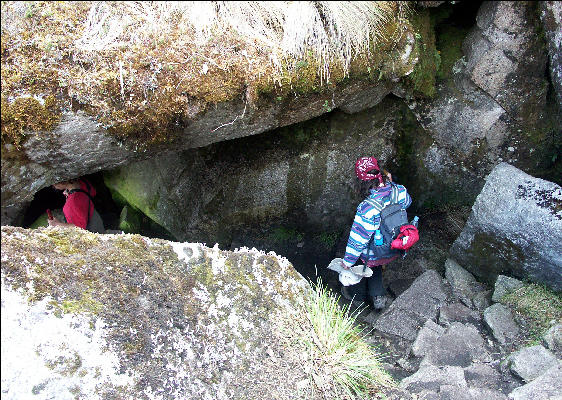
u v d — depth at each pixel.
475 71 4.03
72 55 2.73
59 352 2.26
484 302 3.83
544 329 3.38
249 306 2.89
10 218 4.41
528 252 3.61
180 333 2.61
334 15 3.31
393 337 3.74
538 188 3.51
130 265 2.61
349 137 4.60
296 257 4.99
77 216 3.97
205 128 3.28
